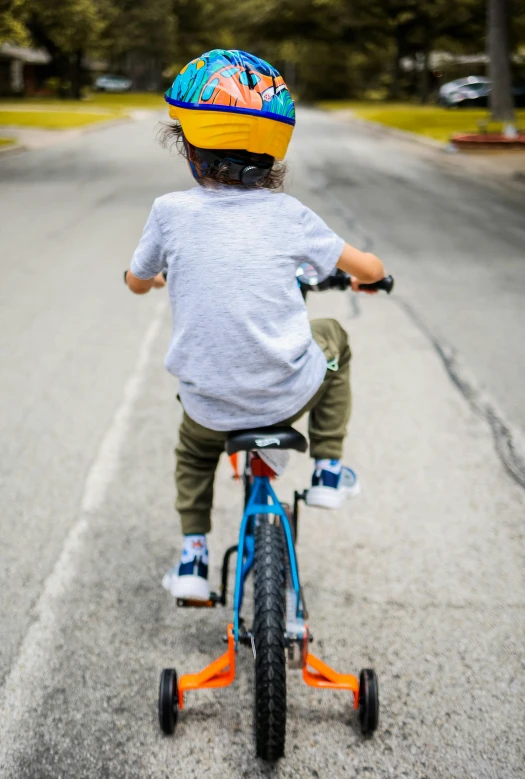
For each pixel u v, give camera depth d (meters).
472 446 4.51
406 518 3.80
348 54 58.62
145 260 2.35
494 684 2.77
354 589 3.28
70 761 2.44
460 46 55.06
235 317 2.21
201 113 2.12
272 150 2.20
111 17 53.09
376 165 18.61
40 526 3.71
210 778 2.39
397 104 52.56
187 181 15.32
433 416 4.87
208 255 2.21
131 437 4.57
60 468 4.23
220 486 4.10
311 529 3.71
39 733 2.54
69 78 54.09
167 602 3.19
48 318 6.70
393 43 59.19
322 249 2.31
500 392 5.23
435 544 3.60
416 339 6.23
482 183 15.71
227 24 65.19
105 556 3.49
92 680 2.77
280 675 2.23
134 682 2.76
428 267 8.55
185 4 65.00
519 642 2.98
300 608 2.32
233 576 3.37
